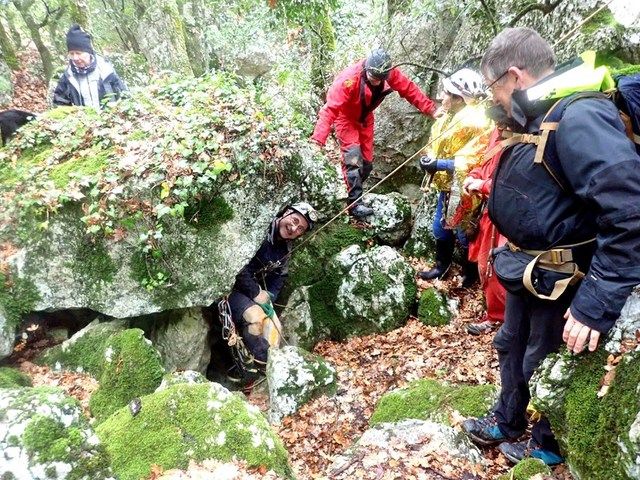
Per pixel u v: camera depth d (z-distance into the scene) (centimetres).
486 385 350
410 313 513
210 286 427
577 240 207
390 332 500
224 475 214
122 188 403
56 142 460
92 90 562
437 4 549
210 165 420
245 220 445
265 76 893
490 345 437
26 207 404
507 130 218
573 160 184
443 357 439
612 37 411
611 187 174
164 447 229
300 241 561
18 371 382
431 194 582
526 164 205
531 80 210
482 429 301
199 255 421
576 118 185
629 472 179
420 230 589
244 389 478
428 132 646
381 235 594
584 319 190
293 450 363
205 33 979
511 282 225
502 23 537
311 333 508
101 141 453
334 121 562
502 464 286
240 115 456
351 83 523
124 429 241
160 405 246
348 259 528
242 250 441
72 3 979
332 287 526
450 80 428
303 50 936
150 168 412
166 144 425
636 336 196
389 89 540
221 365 497
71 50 548
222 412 240
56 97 568
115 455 230
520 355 267
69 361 398
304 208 479
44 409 181
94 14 1167
